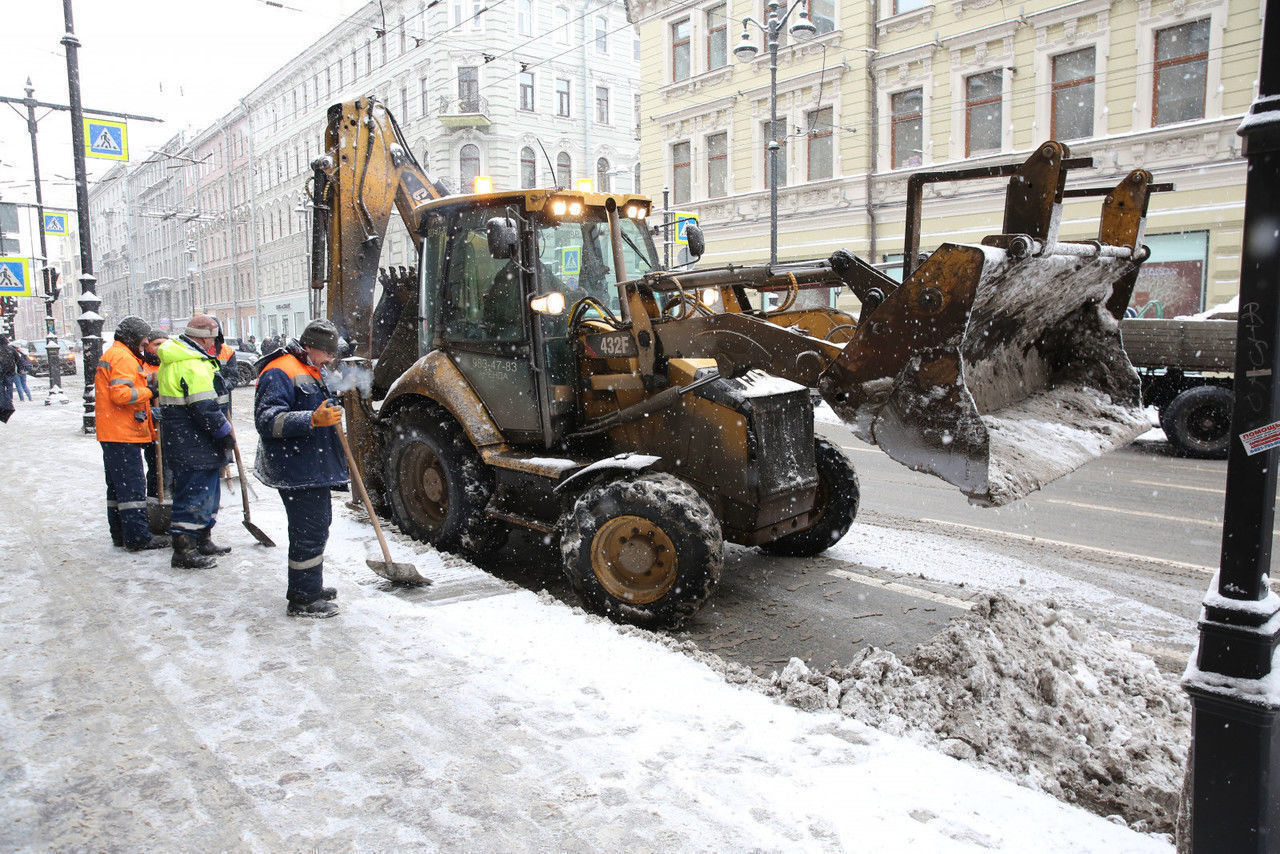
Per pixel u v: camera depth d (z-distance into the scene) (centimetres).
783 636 441
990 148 1772
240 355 2606
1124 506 757
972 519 709
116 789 284
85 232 1311
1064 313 449
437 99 3166
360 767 295
